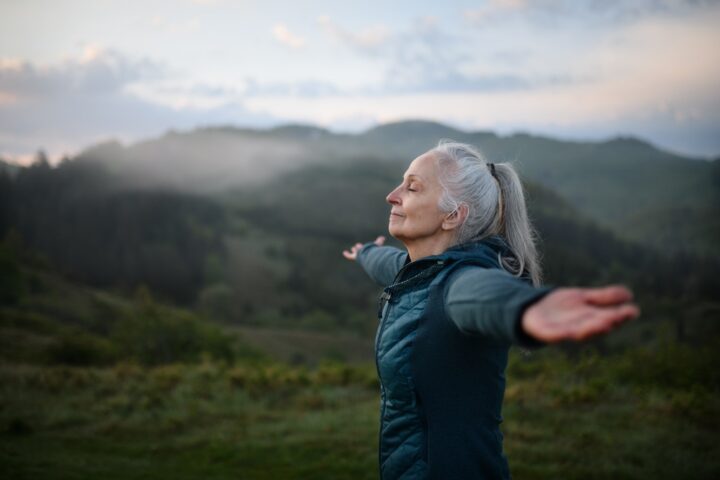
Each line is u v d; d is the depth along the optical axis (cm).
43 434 806
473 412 150
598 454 664
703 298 12925
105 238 14938
